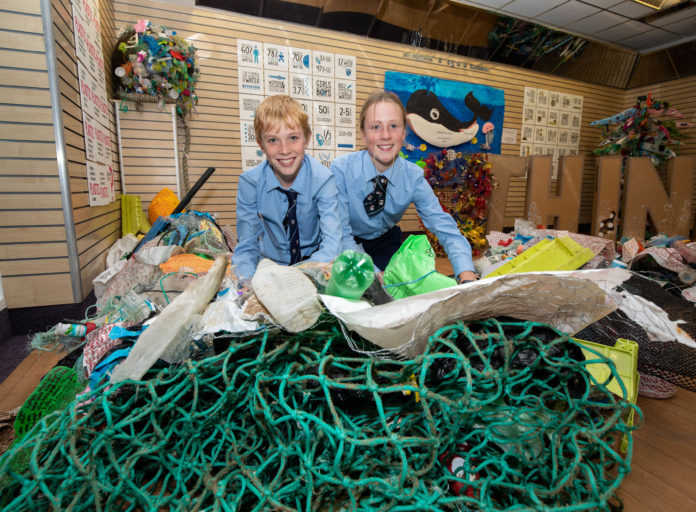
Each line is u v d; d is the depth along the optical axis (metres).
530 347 0.86
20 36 1.72
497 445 0.86
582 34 5.09
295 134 1.36
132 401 0.77
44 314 1.93
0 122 1.75
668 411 1.23
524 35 4.79
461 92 4.78
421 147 4.64
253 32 3.71
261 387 0.79
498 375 0.71
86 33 2.33
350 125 4.25
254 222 1.60
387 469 0.78
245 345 0.80
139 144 3.17
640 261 2.11
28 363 1.59
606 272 0.73
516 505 0.69
